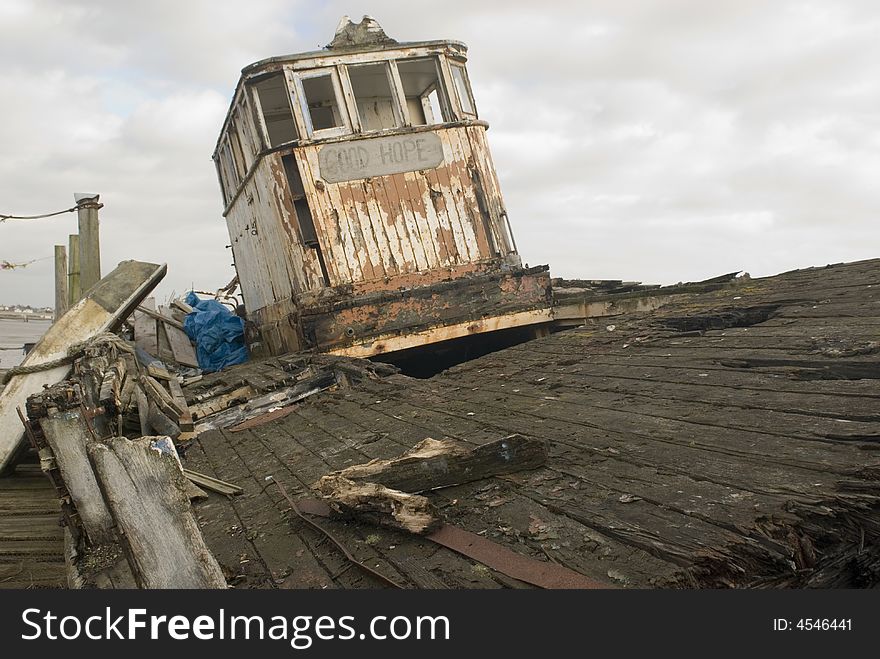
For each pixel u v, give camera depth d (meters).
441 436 5.04
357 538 3.40
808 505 2.69
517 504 3.35
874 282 6.81
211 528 4.25
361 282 11.30
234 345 15.78
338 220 11.39
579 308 11.34
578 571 2.58
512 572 2.66
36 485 8.32
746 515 2.70
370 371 8.49
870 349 4.54
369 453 5.10
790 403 4.00
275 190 11.43
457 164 12.11
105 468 2.81
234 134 14.16
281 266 11.98
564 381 6.08
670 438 3.86
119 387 6.76
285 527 3.89
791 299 6.97
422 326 11.04
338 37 12.07
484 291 11.44
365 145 11.67
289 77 11.52
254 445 6.54
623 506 3.05
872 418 3.46
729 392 4.52
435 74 13.27
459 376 7.60
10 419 8.59
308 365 9.80
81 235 13.36
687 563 2.44
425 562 2.95
